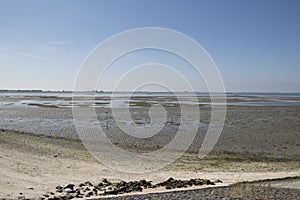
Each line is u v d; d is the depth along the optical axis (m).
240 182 13.62
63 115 44.03
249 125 34.28
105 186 13.37
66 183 13.77
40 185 13.20
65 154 19.84
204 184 13.32
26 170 15.52
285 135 28.05
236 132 29.53
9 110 52.41
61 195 11.70
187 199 10.53
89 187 13.16
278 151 21.98
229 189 11.98
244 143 24.52
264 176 15.15
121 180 14.61
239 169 17.12
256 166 17.88
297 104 76.06
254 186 12.66
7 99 101.12
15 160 17.33
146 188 12.86
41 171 15.57
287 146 23.58
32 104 70.44
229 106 64.88
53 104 70.38
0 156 17.86
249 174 15.79
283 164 18.50
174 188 12.57
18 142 22.84
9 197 11.20
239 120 38.81
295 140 25.80
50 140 25.05
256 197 10.79
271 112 50.59
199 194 11.20
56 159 18.36
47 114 45.38
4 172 14.83
